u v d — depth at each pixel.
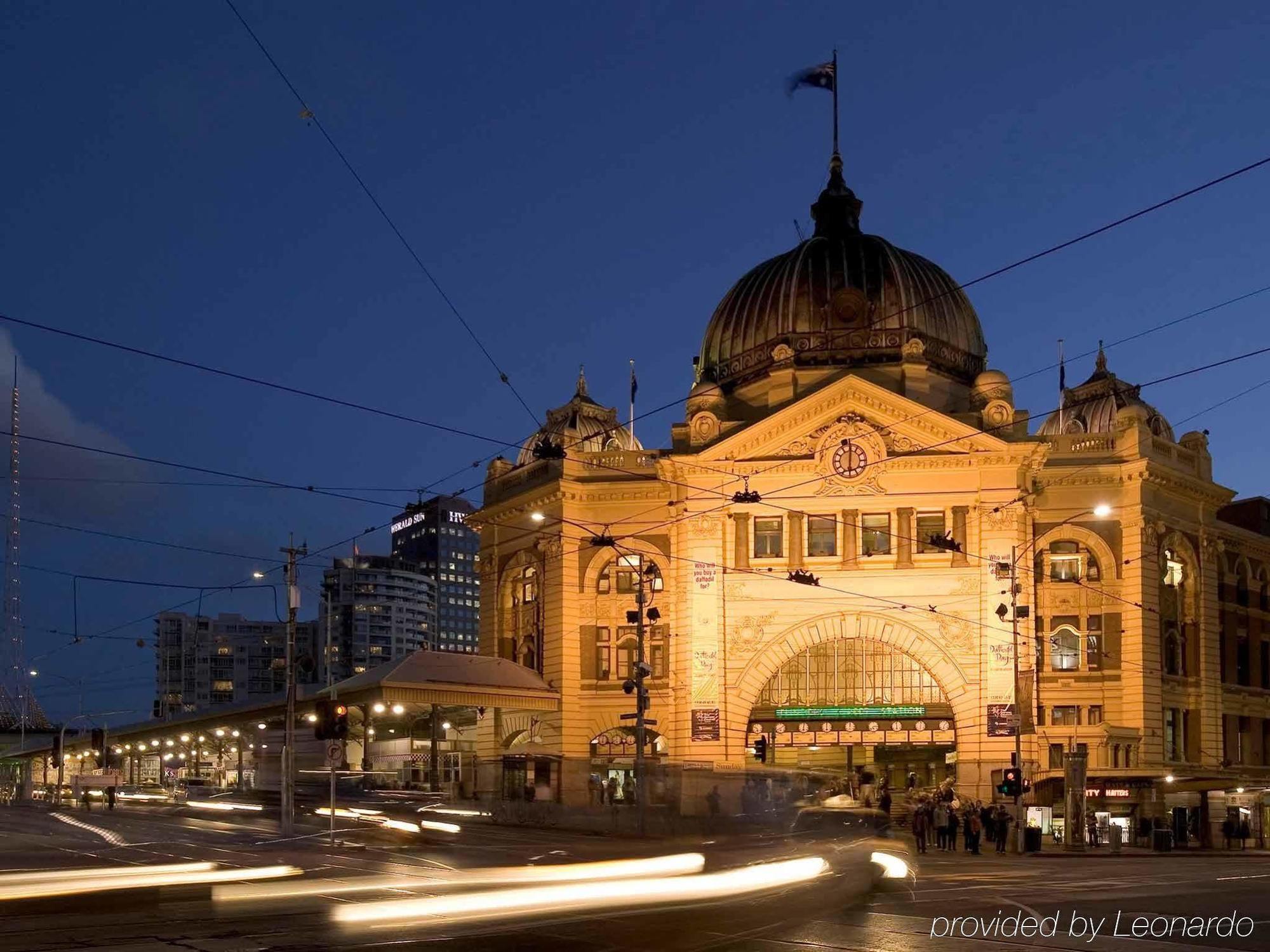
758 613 66.69
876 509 66.44
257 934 19.83
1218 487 71.25
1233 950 19.53
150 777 116.12
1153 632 66.44
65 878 22.50
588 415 83.25
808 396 66.88
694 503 68.06
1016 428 67.00
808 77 81.56
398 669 65.38
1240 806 59.66
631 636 70.56
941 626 64.88
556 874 20.39
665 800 22.91
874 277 74.44
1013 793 52.16
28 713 160.38
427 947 18.42
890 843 26.98
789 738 65.88
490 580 77.94
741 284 79.38
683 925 20.45
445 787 57.84
